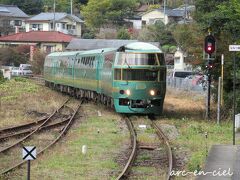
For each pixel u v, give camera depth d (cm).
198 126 5100
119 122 5597
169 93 10844
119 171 3139
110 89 6412
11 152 3772
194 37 6550
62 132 4631
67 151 3759
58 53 11388
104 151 3794
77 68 8838
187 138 4416
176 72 13875
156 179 2925
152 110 6116
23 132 4722
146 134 4681
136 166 3294
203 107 7506
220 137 4456
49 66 11888
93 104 7869
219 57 6028
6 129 4934
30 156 2472
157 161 3459
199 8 6394
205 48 5469
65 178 2950
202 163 3194
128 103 6103
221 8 5756
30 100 8281
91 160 3459
